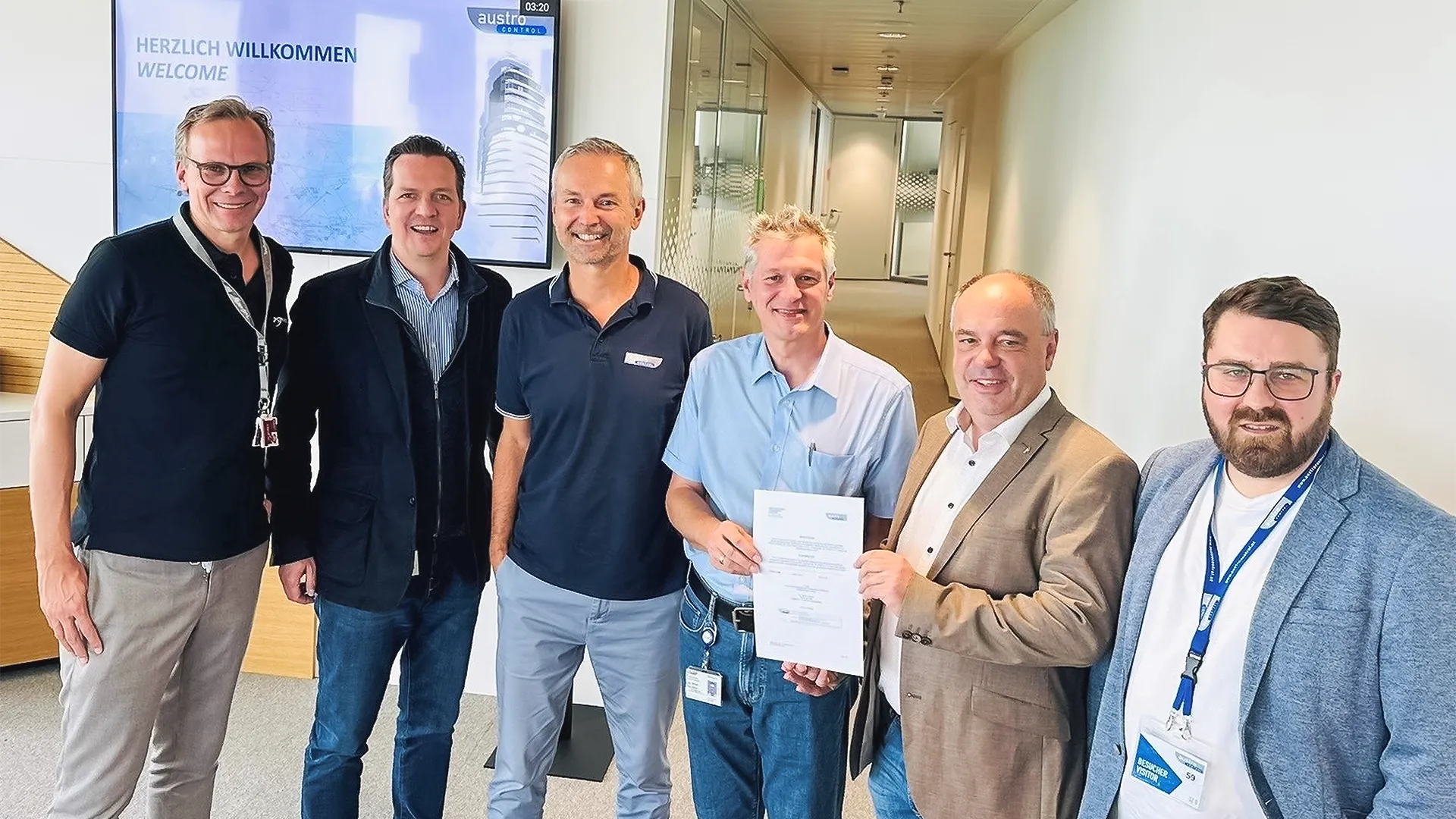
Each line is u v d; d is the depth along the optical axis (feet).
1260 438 4.58
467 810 9.64
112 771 7.07
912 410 6.74
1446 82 6.01
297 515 7.91
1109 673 5.23
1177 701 4.85
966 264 32.27
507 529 8.07
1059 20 20.15
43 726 10.82
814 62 32.63
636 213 7.69
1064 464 5.55
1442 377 5.88
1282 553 4.57
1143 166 13.03
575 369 7.44
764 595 6.26
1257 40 9.22
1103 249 15.07
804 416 6.61
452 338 7.91
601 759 10.68
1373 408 6.66
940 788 5.75
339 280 7.68
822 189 57.47
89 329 6.62
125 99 11.19
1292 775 4.48
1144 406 12.20
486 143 11.00
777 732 6.69
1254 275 8.96
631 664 7.72
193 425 6.97
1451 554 4.18
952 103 41.68
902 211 70.18
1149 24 13.21
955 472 6.00
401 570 7.66
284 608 12.11
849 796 10.19
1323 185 7.66
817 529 6.08
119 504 6.86
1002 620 5.33
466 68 10.90
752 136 23.70
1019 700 5.57
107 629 6.92
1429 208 6.15
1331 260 7.45
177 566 7.05
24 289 11.82
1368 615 4.34
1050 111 20.84
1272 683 4.51
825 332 6.76
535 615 7.74
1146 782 4.95
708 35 15.90
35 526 6.74
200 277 6.91
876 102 51.57
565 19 10.95
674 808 9.82
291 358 7.76
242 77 11.05
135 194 11.39
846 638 6.11
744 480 6.79
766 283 6.43
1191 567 4.99
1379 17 6.88
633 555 7.51
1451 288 5.86
